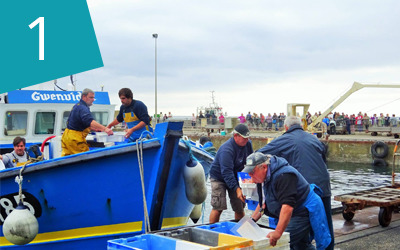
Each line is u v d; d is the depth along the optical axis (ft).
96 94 31.71
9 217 18.17
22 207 18.48
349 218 25.59
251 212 20.56
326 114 120.98
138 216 20.17
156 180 19.45
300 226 14.94
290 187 14.23
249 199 20.51
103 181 19.70
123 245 12.54
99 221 20.24
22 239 18.16
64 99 30.50
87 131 21.70
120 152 19.13
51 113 30.12
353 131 126.72
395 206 26.02
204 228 14.83
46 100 29.76
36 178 19.86
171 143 19.44
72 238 20.43
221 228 15.03
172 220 22.98
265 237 13.57
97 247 20.43
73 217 20.25
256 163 14.61
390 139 102.99
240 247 12.53
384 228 23.90
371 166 96.63
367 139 103.81
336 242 21.20
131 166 19.52
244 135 19.95
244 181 20.31
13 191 20.13
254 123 142.51
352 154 102.63
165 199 20.35
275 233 13.47
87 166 19.53
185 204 23.16
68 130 21.30
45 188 19.97
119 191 19.81
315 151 16.88
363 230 23.49
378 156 97.09
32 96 29.43
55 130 30.40
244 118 138.10
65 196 19.98
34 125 29.68
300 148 16.72
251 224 13.92
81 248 20.54
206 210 43.86
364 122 125.70
